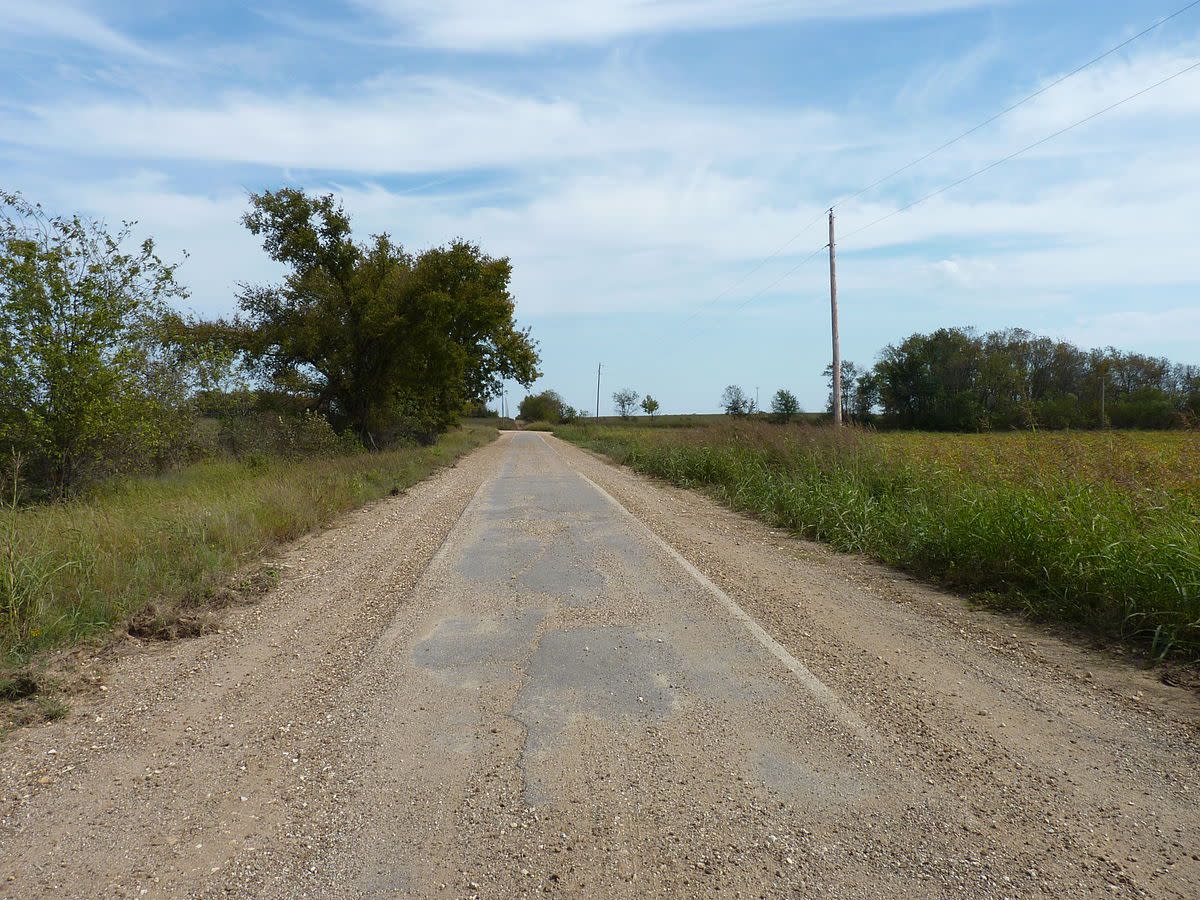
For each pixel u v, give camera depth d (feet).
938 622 21.33
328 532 37.27
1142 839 10.58
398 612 22.26
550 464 87.25
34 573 20.04
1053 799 11.66
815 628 20.56
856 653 18.49
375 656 18.40
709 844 10.44
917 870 9.85
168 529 29.40
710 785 12.08
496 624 20.94
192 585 24.00
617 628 20.48
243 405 73.77
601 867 9.95
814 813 11.25
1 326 40.11
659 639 19.51
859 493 38.88
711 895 9.36
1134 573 20.47
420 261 98.37
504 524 38.68
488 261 126.62
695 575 26.73
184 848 10.50
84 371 41.34
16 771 12.76
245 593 24.58
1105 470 29.94
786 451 54.49
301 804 11.65
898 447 48.62
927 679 16.76
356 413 98.68
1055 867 9.91
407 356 97.25
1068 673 17.19
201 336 87.25
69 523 28.68
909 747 13.42
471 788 12.04
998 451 37.52
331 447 80.84
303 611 22.62
